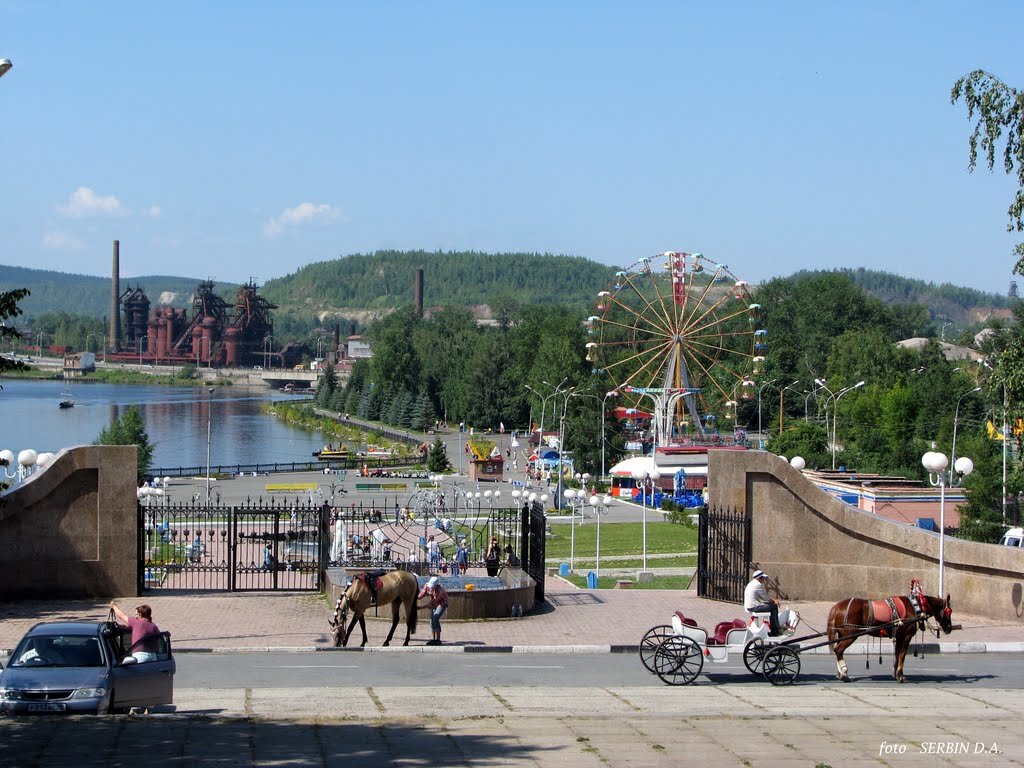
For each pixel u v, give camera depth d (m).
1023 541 53.25
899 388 125.19
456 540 55.34
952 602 36.81
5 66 29.64
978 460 72.50
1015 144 42.09
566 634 34.19
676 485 109.19
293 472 131.62
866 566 38.19
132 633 23.77
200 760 18.62
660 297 114.25
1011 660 30.84
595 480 125.25
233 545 41.81
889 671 29.16
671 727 21.69
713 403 131.75
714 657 27.39
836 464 118.06
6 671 22.19
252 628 34.69
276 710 23.47
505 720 22.19
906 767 19.05
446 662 30.53
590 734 21.02
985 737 21.11
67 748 19.08
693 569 63.03
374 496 105.44
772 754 19.75
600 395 143.00
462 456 149.88
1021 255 42.22
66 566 38.66
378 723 21.75
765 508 39.19
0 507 37.62
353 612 34.03
